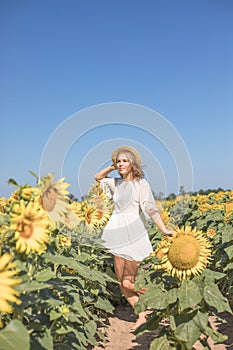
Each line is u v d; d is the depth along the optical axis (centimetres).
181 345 413
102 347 541
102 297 622
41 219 266
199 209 1081
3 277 232
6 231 272
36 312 354
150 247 548
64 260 330
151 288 412
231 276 667
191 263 392
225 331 586
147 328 433
